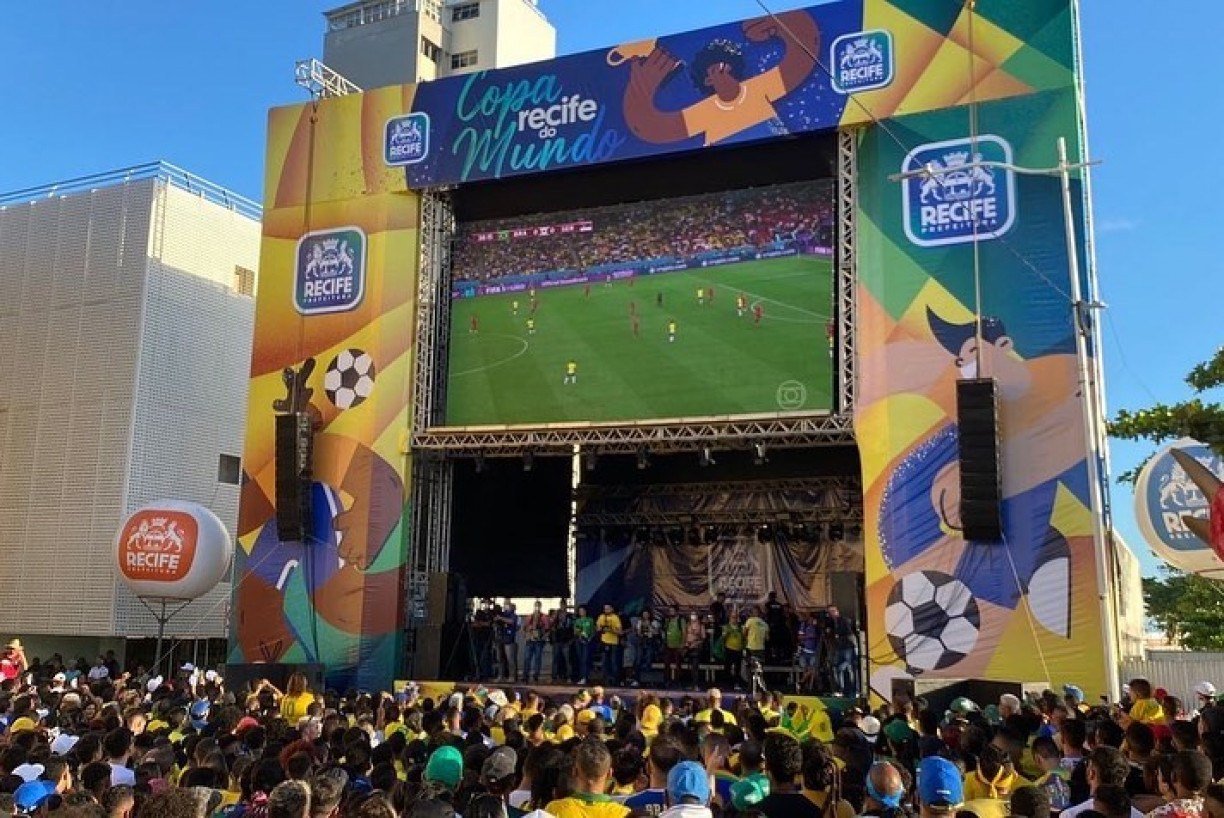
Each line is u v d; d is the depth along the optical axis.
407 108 23.06
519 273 22.48
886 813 5.61
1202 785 5.85
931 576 17.89
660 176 21.66
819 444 20.30
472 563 24.70
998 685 16.33
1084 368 17.11
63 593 27.41
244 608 22.33
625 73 21.34
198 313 29.55
